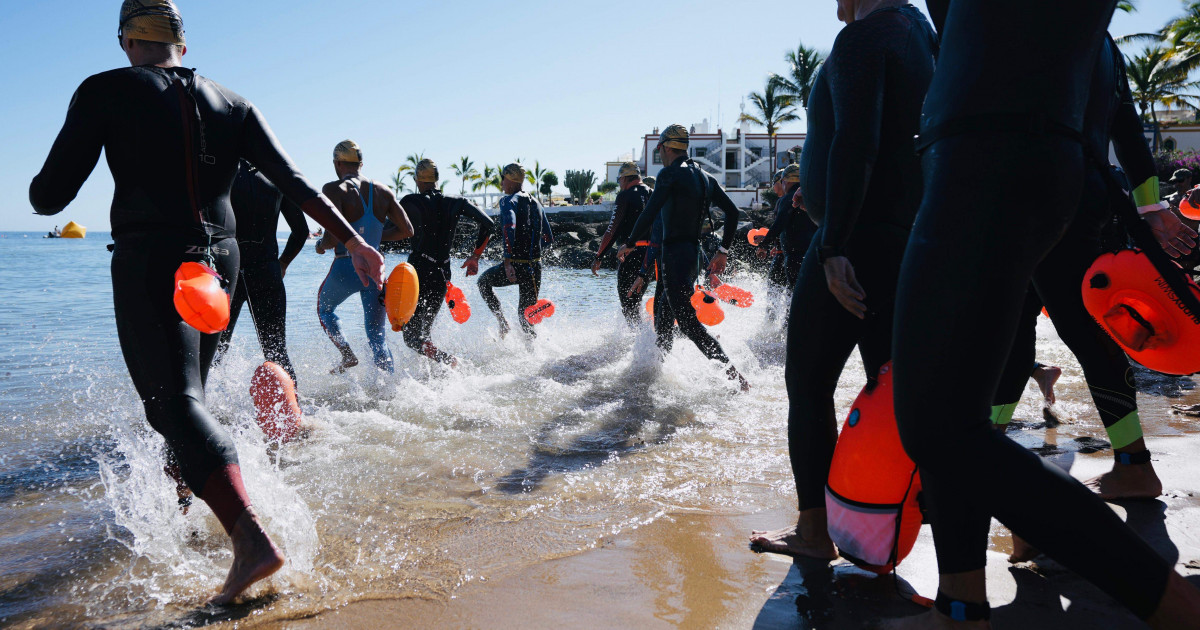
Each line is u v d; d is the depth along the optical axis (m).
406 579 2.07
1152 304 2.02
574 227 39.28
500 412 4.17
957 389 1.38
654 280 6.88
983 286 1.36
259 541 1.94
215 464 2.00
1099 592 1.87
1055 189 1.37
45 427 3.90
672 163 5.27
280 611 1.90
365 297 5.01
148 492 2.60
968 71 1.42
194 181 2.19
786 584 2.00
